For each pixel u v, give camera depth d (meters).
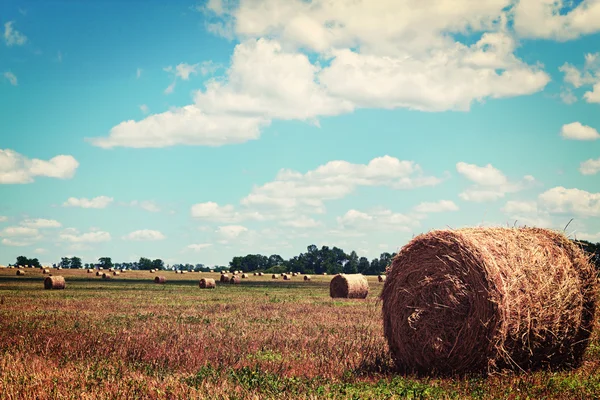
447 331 14.07
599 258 15.41
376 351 16.56
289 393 10.93
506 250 14.23
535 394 11.44
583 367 14.78
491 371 13.68
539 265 14.30
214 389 11.16
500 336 13.45
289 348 16.89
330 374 13.16
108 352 15.75
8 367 13.05
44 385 11.45
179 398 10.59
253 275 120.62
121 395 10.79
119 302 37.78
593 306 14.98
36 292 51.19
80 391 10.99
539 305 13.90
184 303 37.06
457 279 14.01
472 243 13.96
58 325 22.78
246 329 21.69
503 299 13.41
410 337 14.83
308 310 31.09
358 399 10.62
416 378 13.38
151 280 90.88
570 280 14.48
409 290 14.99
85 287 62.69
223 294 49.72
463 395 11.32
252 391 11.10
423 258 14.83
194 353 15.73
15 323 23.20
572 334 14.59
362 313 29.14
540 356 14.40
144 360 14.69
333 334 20.31
